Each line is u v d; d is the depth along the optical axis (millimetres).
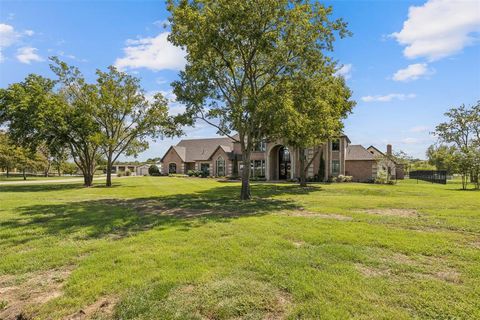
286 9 14273
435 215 10102
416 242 6395
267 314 3529
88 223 8805
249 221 8953
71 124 27094
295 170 36562
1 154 44125
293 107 14289
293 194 19031
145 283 4309
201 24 13492
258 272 4719
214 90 16172
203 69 15250
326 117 17000
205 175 47812
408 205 12891
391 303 3723
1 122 26719
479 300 3762
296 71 14883
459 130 40500
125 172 67188
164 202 14484
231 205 13258
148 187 25406
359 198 16234
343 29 14695
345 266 4934
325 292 4000
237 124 15281
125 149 30406
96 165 36656
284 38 14523
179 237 6941
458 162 25969
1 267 5102
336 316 3424
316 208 12062
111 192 20578
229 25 13578
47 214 10516
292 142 23234
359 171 37406
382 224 8539
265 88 15906
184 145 57750
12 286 4395
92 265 5047
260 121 15320
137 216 10086
